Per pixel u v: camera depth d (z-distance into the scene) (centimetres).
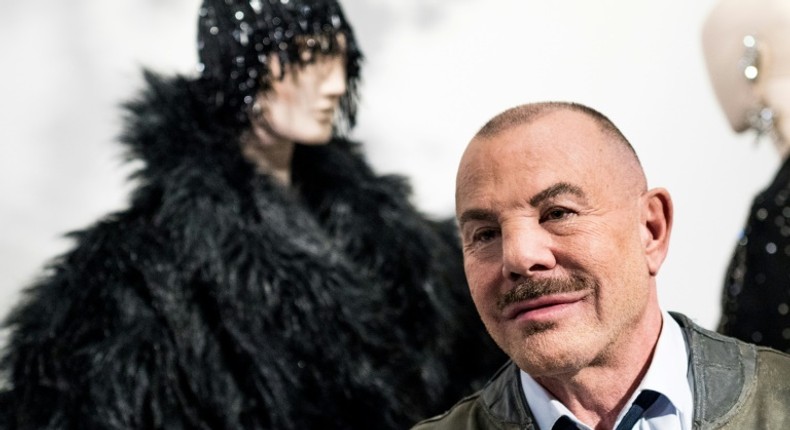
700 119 407
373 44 402
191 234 286
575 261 167
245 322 284
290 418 284
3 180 378
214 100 301
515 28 413
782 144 311
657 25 415
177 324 282
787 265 285
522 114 175
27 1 389
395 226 314
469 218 175
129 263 287
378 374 294
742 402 172
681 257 396
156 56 391
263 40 299
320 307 289
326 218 313
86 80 387
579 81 412
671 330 180
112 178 379
